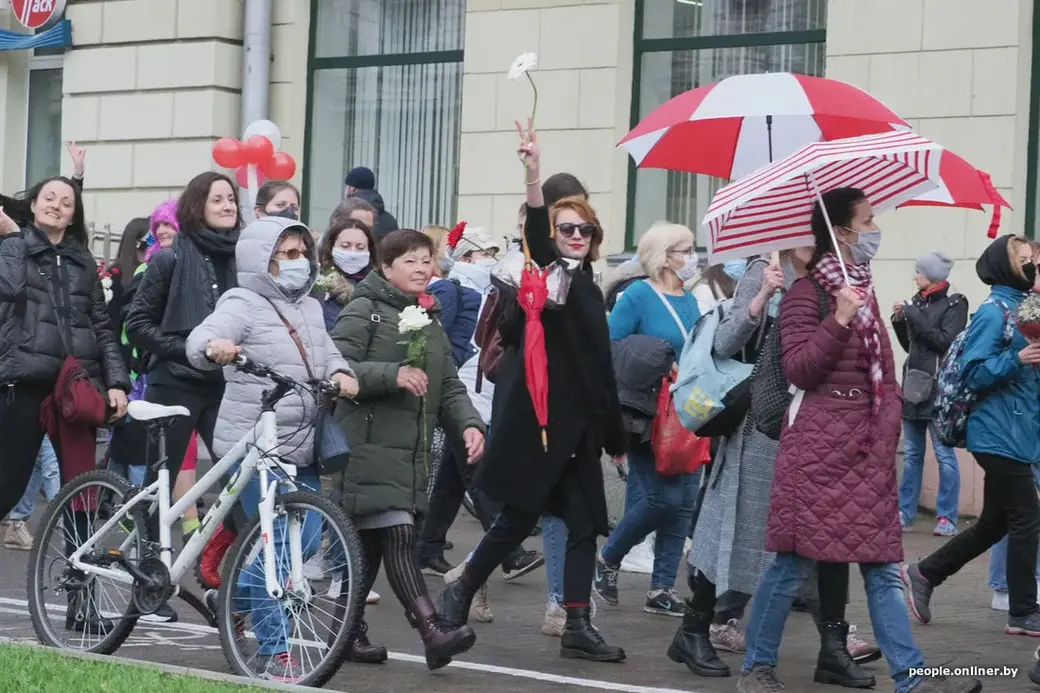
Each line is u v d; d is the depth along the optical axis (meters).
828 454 18.81
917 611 25.69
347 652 18.97
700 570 21.33
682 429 24.30
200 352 19.69
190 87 50.56
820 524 18.80
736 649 23.52
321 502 19.25
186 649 22.14
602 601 27.41
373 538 21.38
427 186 49.31
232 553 19.88
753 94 24.30
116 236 49.81
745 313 20.95
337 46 50.62
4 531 34.88
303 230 20.89
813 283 19.34
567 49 44.75
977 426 24.47
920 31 39.50
